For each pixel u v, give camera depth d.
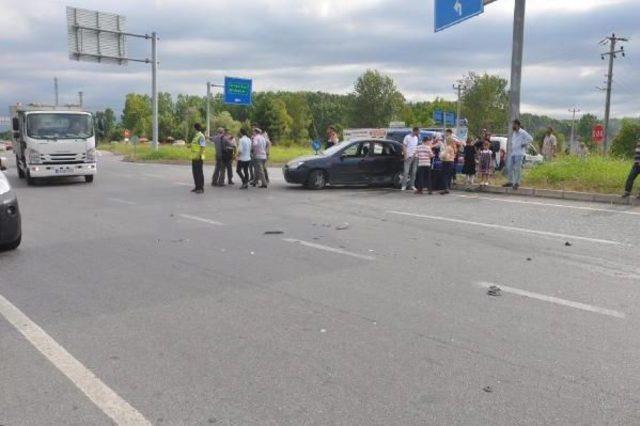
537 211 12.51
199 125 16.80
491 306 5.85
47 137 19.22
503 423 3.56
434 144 16.70
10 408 3.77
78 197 15.77
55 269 7.49
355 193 16.36
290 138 105.38
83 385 4.10
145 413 3.71
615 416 3.65
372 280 6.85
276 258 8.05
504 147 26.80
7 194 8.41
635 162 13.38
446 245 8.91
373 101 93.88
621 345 4.81
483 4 17.42
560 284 6.66
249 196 15.69
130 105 122.75
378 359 4.53
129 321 5.44
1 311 5.77
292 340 4.94
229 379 4.19
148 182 20.55
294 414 3.68
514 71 17.98
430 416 3.65
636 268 7.41
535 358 4.55
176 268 7.50
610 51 50.34
